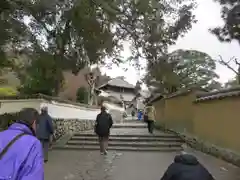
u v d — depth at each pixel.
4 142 2.94
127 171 9.50
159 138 17.00
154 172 9.39
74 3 12.68
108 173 9.16
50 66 15.85
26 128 3.12
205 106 14.99
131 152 14.10
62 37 15.46
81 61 17.27
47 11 12.89
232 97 11.89
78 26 13.97
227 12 16.27
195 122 16.41
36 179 2.77
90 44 15.20
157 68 17.20
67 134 18.02
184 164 4.06
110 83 74.88
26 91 19.22
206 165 10.66
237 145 11.13
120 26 15.97
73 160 11.48
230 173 9.33
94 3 12.80
